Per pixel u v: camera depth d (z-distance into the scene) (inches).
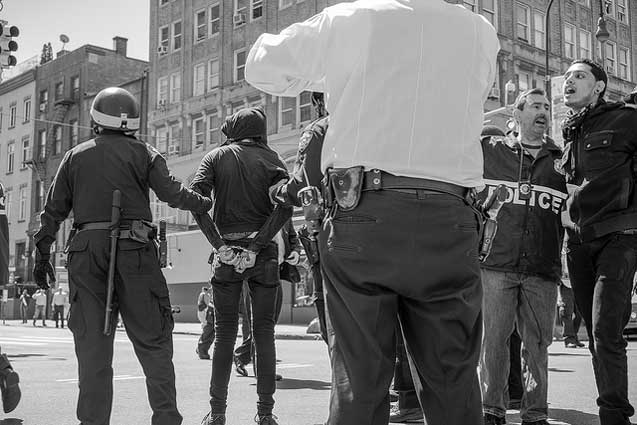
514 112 183.3
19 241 1886.1
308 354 466.0
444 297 83.4
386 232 83.0
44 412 215.3
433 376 83.5
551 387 264.1
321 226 90.0
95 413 144.3
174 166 1454.2
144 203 154.9
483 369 175.0
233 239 175.0
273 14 1293.1
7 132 1988.2
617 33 1435.8
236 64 1358.3
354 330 82.5
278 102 1256.2
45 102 1860.2
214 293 175.3
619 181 154.3
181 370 345.7
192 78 1446.9
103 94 158.4
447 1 92.6
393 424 187.2
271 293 178.5
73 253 149.3
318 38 91.8
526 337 175.0
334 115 89.9
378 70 87.7
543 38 1272.1
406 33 88.2
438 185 86.2
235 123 183.0
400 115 86.4
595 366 154.9
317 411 213.8
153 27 1553.9
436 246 83.4
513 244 172.1
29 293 1761.8
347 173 86.0
